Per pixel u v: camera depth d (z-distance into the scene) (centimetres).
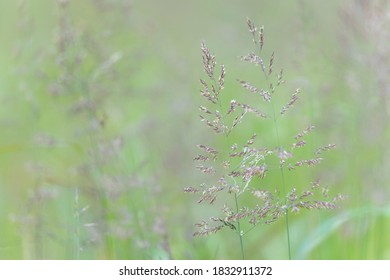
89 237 686
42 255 703
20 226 712
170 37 1335
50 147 847
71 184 755
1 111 955
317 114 820
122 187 713
